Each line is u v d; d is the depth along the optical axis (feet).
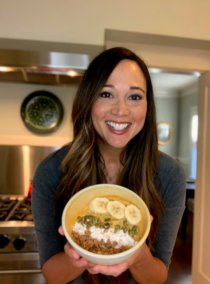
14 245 4.22
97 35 4.60
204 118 6.02
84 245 1.37
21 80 5.70
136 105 1.98
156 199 2.20
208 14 5.01
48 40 4.49
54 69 3.95
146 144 2.27
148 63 5.41
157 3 4.82
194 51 5.58
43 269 2.06
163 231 2.26
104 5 4.63
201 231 6.10
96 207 1.53
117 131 1.98
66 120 6.37
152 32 4.83
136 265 1.89
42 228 2.09
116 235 1.40
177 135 17.42
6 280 4.28
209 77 5.72
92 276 2.21
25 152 6.10
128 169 2.30
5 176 6.06
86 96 2.02
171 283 7.25
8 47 3.81
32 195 2.18
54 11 4.50
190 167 15.71
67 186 2.13
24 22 4.44
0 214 4.73
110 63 1.89
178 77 13.21
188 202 10.71
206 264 5.86
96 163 2.26
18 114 6.23
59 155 2.28
